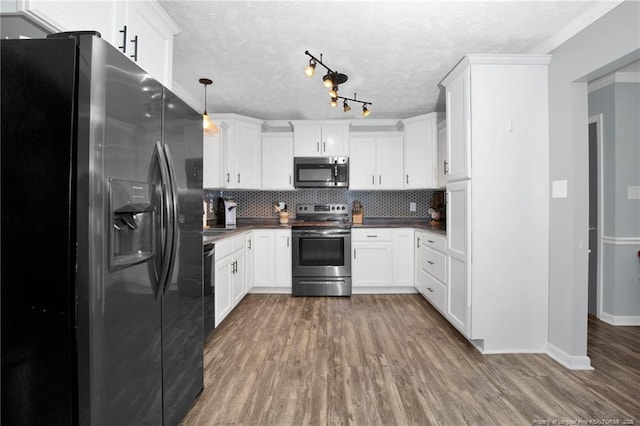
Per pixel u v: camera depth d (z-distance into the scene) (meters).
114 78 1.02
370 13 1.93
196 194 1.69
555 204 2.25
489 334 2.32
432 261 3.15
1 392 0.97
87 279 0.94
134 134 1.12
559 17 1.99
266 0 1.80
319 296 3.77
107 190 0.98
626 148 2.90
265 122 4.26
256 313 3.16
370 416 1.61
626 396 1.79
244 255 3.45
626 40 1.73
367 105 3.72
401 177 4.09
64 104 0.93
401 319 2.98
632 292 2.90
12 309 0.96
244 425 1.55
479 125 2.30
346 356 2.25
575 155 2.11
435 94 3.35
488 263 2.32
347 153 4.09
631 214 2.90
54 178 0.94
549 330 2.31
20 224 0.95
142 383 1.19
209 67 2.67
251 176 3.99
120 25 1.46
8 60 0.95
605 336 2.62
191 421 1.58
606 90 2.97
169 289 1.39
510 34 2.19
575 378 1.97
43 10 1.05
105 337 0.99
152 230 1.24
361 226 3.84
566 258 2.16
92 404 0.95
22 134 0.95
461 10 1.91
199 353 1.75
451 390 1.84
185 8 1.87
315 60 2.41
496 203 2.31
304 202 4.44
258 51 2.39
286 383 1.91
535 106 2.31
